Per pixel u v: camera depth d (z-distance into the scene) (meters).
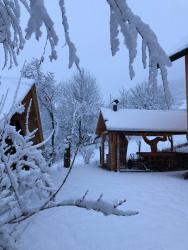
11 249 2.47
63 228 7.71
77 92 34.25
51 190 3.23
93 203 2.08
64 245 6.77
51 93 25.78
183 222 8.21
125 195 11.59
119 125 19.17
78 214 8.72
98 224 8.05
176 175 17.12
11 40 2.13
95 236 7.28
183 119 20.70
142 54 1.43
